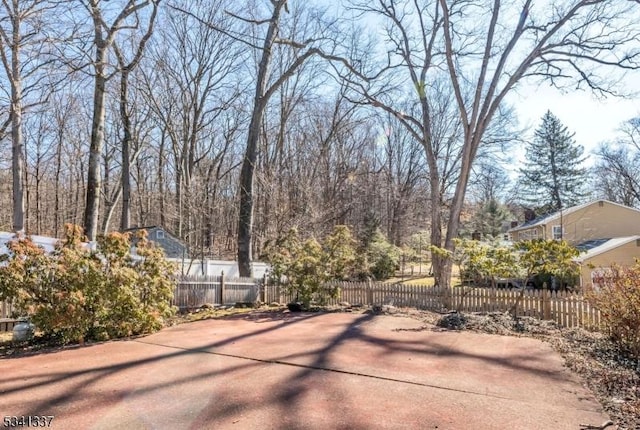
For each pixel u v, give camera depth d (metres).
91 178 12.68
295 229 14.46
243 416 3.80
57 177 30.30
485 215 36.78
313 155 27.59
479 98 13.97
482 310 10.20
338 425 3.61
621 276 6.61
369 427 3.57
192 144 25.69
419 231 30.45
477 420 3.73
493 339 7.14
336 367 5.39
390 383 4.76
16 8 11.31
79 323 7.10
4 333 7.94
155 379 4.92
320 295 11.41
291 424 3.63
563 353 6.17
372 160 32.69
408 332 7.71
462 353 6.16
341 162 28.69
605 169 35.56
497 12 13.76
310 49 15.43
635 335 6.00
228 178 28.97
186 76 24.42
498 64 14.14
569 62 15.05
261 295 13.17
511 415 3.85
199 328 8.38
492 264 9.94
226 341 7.01
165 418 3.76
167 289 8.44
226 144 28.36
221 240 23.56
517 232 31.17
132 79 19.81
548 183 39.78
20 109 13.53
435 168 15.66
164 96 23.14
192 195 20.45
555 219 25.61
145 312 7.88
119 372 5.22
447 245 13.95
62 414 3.87
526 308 9.60
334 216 24.77
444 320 8.67
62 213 31.50
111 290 7.45
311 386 4.64
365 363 5.59
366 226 26.55
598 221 25.33
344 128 28.05
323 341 6.93
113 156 26.22
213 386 4.64
